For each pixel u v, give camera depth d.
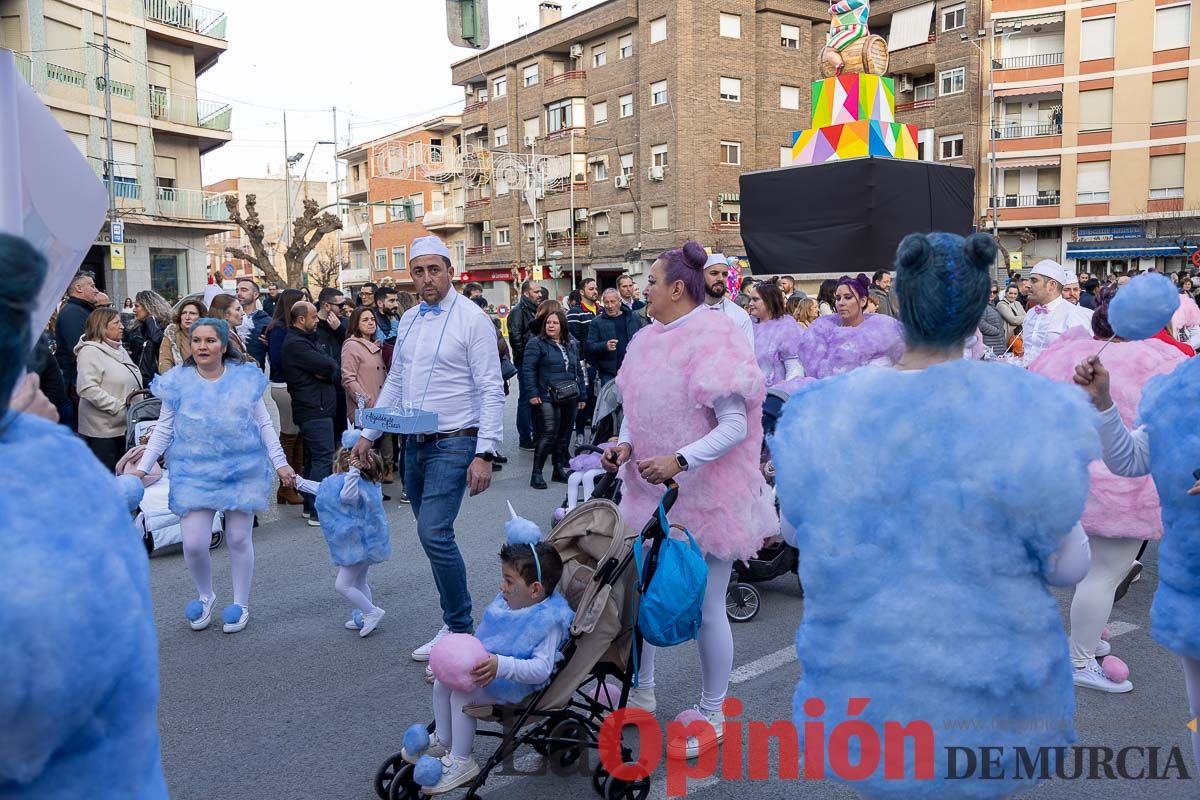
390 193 59.53
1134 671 4.69
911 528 2.05
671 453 3.74
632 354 3.93
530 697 3.43
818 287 12.63
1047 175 40.84
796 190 12.69
